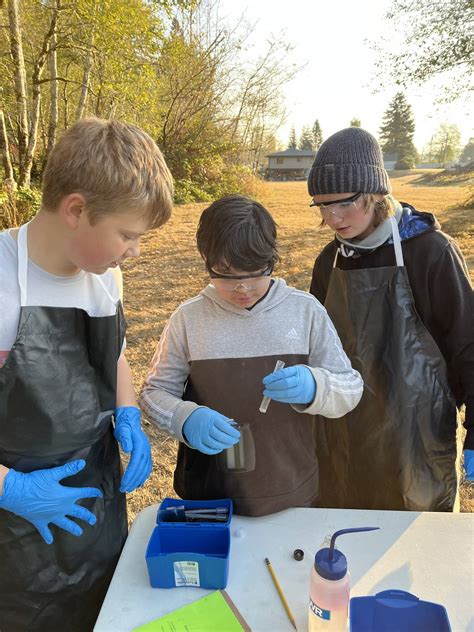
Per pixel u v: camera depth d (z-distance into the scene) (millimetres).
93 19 8352
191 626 925
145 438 1251
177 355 1329
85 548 1197
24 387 996
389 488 1605
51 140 10742
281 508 1264
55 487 1035
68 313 1046
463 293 1391
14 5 8055
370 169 1393
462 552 1083
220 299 1274
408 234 1462
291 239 7941
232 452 1260
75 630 1243
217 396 1284
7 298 1005
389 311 1473
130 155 929
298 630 910
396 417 1512
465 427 1427
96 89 10977
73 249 1003
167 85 13781
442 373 1480
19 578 1155
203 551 1049
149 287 5941
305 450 1343
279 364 1226
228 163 16891
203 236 1137
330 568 817
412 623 817
